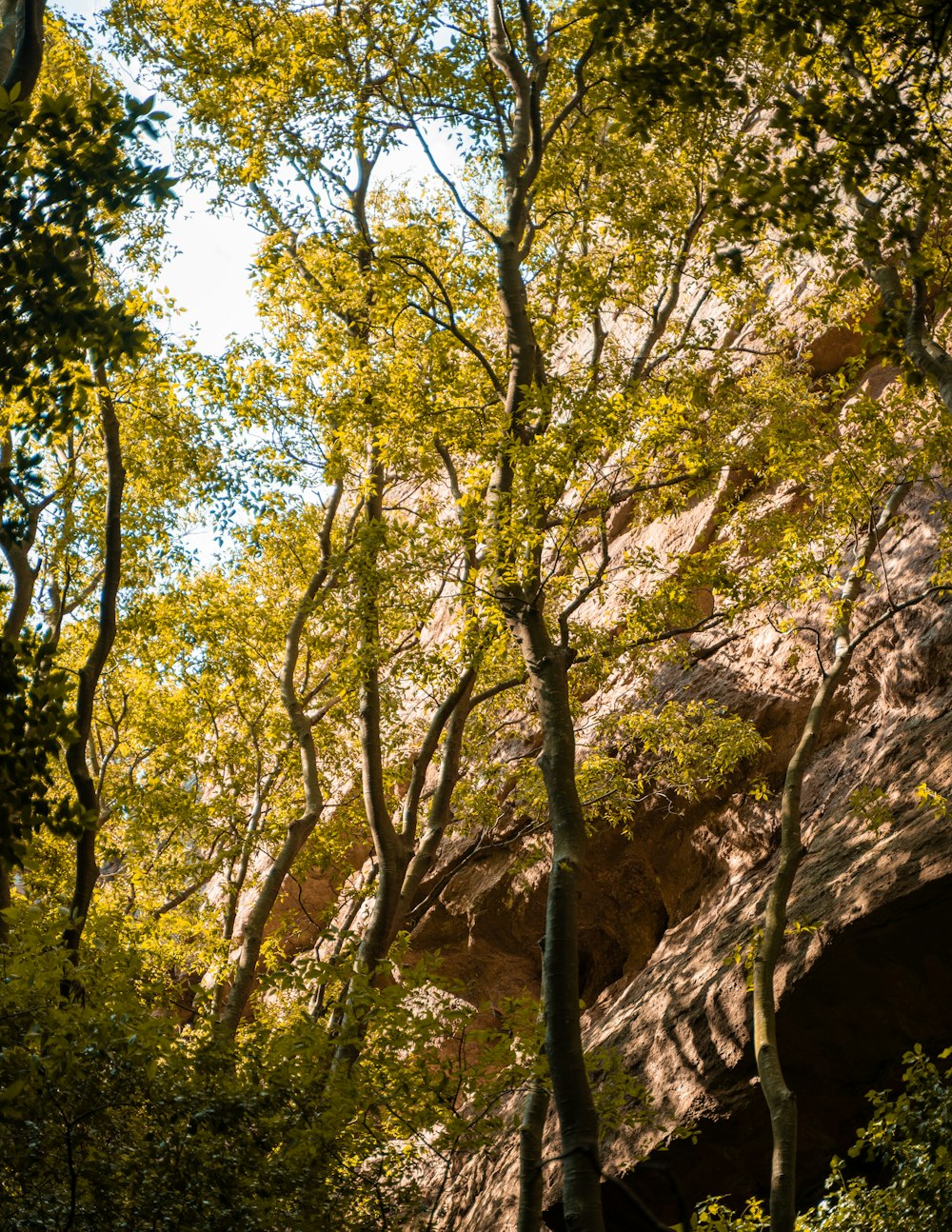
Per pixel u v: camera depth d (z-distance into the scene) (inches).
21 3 366.6
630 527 863.1
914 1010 492.7
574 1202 308.5
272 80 721.0
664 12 355.6
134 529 789.2
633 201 712.4
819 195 341.4
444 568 565.0
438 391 651.5
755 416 610.5
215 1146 369.7
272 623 858.8
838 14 352.5
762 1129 518.3
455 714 658.2
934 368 367.6
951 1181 380.2
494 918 830.5
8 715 282.7
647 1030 588.1
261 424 719.7
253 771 901.8
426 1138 611.5
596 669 605.9
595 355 723.4
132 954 426.9
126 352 323.0
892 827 534.3
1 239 305.1
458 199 621.9
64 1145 366.0
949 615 606.5
